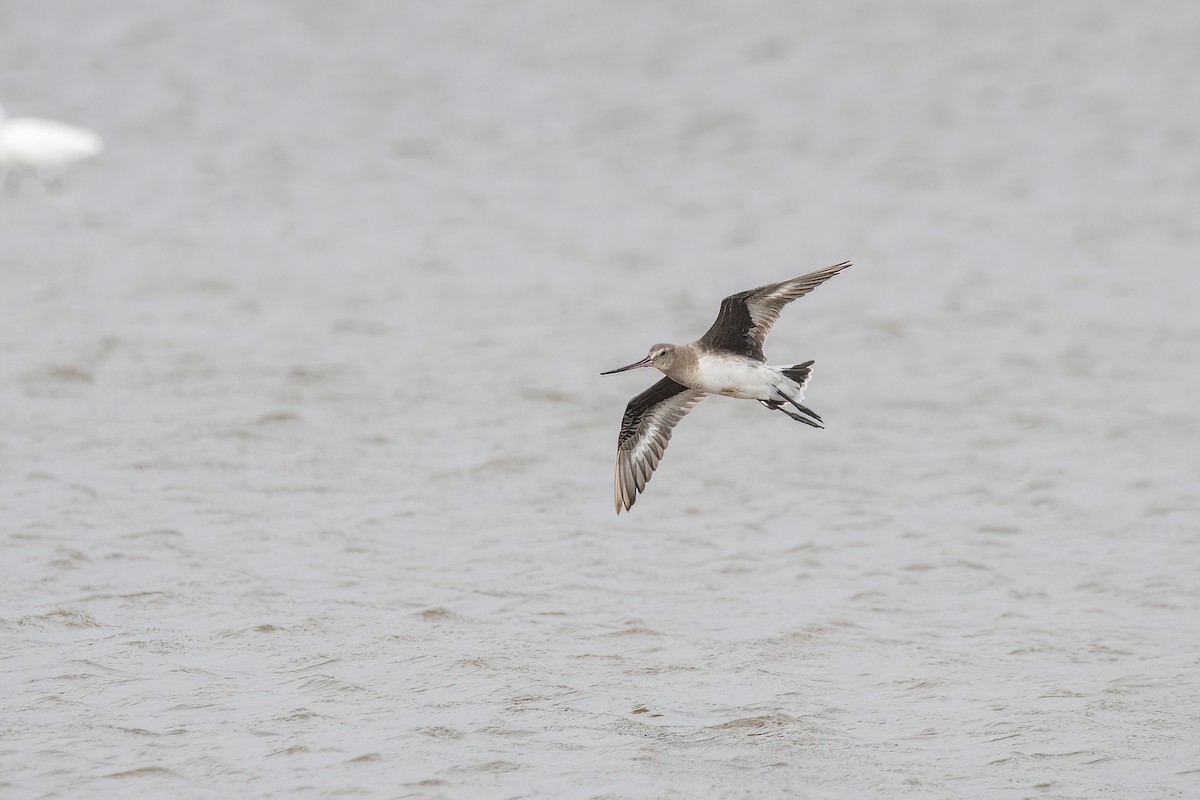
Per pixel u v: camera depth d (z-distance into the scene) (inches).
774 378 462.9
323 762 440.1
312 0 1953.7
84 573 583.5
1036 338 960.3
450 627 545.0
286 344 913.5
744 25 1862.7
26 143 1266.0
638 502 692.7
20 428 751.1
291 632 536.7
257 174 1342.3
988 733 461.1
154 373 844.6
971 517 674.8
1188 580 593.0
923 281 1095.6
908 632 546.3
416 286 1058.1
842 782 429.1
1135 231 1211.2
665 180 1365.7
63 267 1065.5
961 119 1541.6
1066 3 1957.4
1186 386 861.8
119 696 481.7
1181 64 1705.2
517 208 1273.4
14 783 424.8
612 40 1802.4
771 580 600.7
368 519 655.8
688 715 475.8
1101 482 716.7
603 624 552.1
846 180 1366.9
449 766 438.3
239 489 685.3
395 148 1435.8
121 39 1770.4
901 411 831.7
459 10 1924.2
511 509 676.7
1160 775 431.2
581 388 858.1
